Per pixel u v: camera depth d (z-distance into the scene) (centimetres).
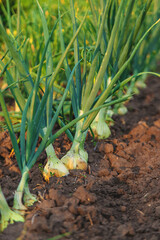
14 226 118
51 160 133
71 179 132
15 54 124
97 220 120
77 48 136
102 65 129
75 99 136
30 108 123
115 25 127
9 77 127
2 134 147
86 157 138
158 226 121
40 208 122
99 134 153
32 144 125
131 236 119
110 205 127
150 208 126
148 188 133
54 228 117
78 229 118
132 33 143
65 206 121
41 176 135
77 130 135
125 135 160
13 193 127
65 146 147
